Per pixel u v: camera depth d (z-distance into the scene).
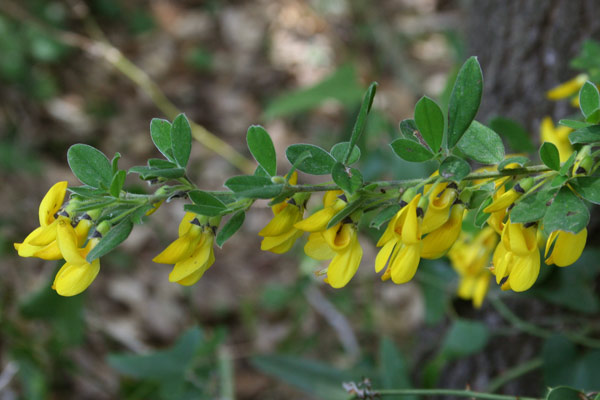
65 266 0.39
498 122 0.51
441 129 0.39
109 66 1.47
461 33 1.33
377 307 1.00
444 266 0.63
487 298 0.63
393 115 1.33
